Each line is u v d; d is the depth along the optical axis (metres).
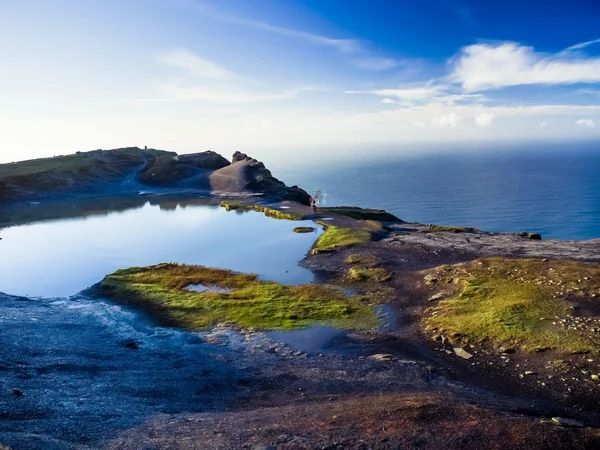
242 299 37.75
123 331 30.84
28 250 61.53
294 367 23.89
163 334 30.31
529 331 25.88
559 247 49.00
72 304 37.72
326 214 85.00
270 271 47.78
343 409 16.48
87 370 22.17
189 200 110.69
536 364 22.59
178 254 57.38
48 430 13.80
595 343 23.36
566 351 23.09
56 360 23.00
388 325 31.25
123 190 128.50
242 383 21.70
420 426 13.86
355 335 29.47
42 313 34.50
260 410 17.45
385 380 21.36
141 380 21.28
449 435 13.16
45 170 127.25
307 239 64.19
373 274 43.12
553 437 12.87
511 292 32.47
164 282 43.53
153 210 97.38
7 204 107.56
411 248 52.69
